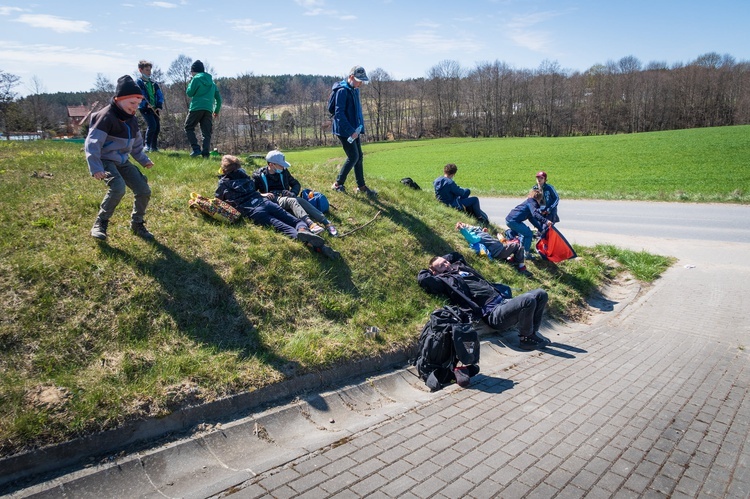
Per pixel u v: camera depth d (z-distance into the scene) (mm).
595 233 14344
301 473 3500
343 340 5422
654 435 4141
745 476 3588
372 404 4863
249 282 5734
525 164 43812
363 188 9586
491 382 5293
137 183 5664
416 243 8102
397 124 106562
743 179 26953
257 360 4758
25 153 9398
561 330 7363
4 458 3262
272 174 7863
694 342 6754
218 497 3201
